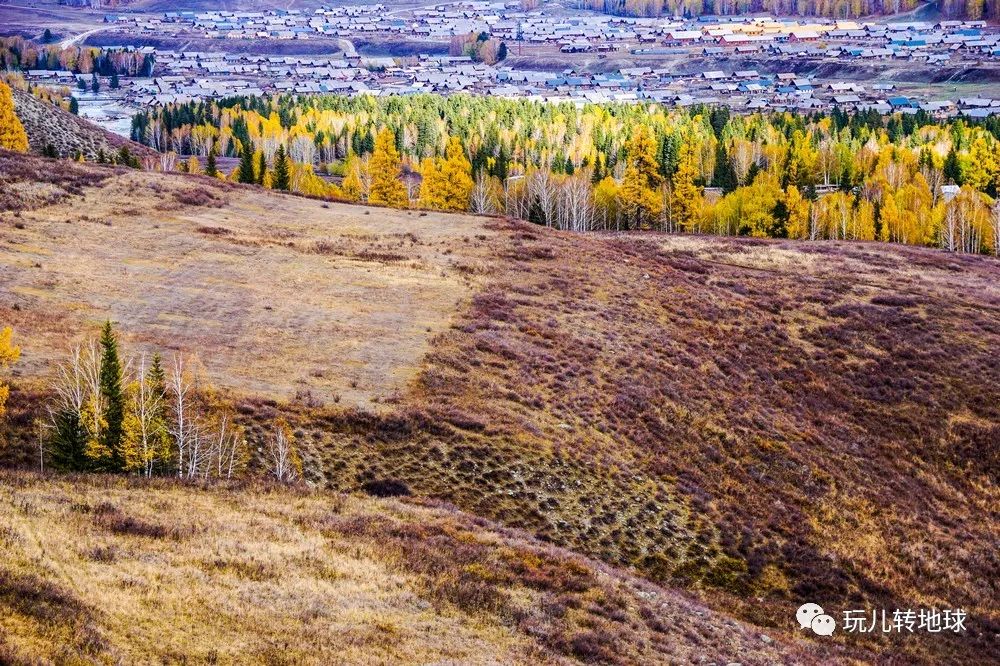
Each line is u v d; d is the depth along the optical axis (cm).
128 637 2572
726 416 6069
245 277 6975
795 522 5169
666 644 3338
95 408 4228
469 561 3638
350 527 3775
